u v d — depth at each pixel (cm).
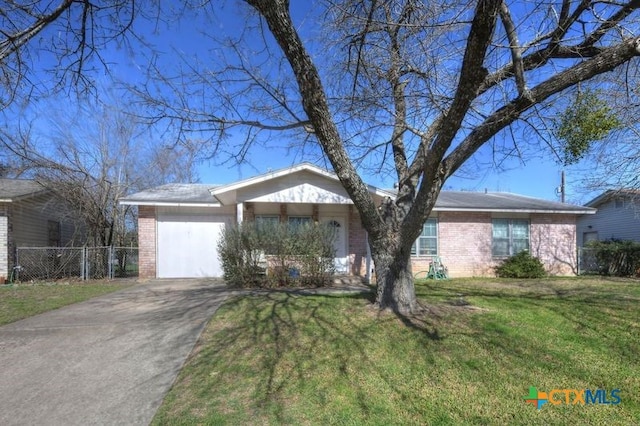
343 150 686
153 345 638
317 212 1655
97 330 720
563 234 1866
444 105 766
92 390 485
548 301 937
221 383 496
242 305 867
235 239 1201
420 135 832
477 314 784
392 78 845
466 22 567
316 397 461
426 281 1420
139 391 481
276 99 778
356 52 821
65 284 1412
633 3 550
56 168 1608
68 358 588
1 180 1803
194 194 1722
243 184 1362
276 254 1194
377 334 657
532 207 1780
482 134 639
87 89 663
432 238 1731
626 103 715
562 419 430
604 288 1191
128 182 2008
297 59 592
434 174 652
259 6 548
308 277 1198
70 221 1969
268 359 564
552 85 579
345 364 549
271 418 415
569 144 590
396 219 797
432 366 548
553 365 562
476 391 485
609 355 607
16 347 635
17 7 530
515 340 646
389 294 784
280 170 1368
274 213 1644
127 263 2052
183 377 518
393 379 510
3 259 1509
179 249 1638
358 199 720
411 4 657
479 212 1775
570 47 627
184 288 1240
